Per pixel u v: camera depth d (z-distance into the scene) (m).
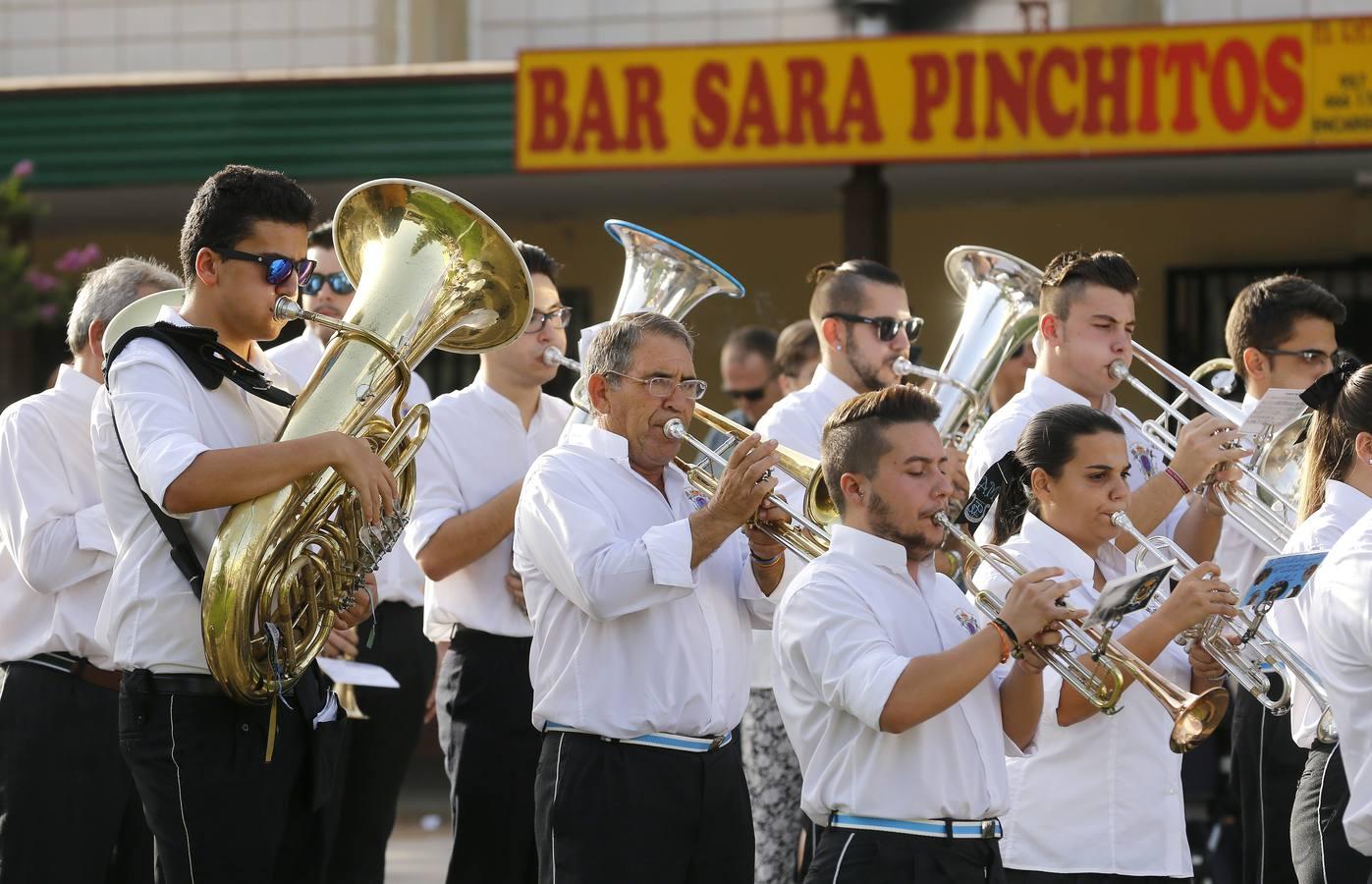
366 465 7.50
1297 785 9.27
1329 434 8.56
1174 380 10.16
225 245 7.85
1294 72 17.72
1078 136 18.22
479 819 10.34
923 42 18.50
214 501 7.38
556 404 11.05
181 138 20.28
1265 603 7.77
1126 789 8.47
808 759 7.57
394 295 8.07
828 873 7.38
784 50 18.73
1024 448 8.66
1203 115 17.94
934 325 23.00
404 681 11.34
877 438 7.47
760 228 23.30
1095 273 10.18
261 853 7.71
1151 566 8.98
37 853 9.39
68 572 9.17
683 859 8.14
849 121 18.66
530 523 8.24
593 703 8.13
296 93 20.09
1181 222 22.28
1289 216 21.98
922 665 7.04
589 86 19.11
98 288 9.52
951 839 7.30
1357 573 7.30
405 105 19.83
